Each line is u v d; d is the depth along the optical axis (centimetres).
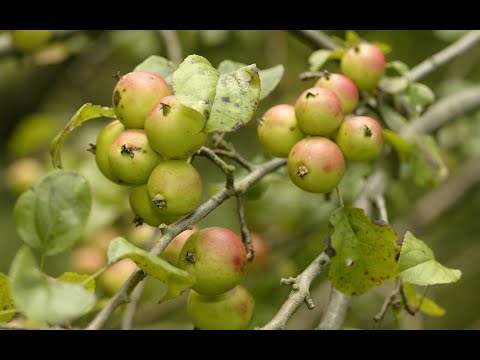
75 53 98
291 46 108
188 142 58
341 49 71
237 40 101
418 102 75
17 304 53
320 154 62
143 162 59
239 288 65
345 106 66
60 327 59
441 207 97
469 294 124
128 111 60
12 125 171
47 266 108
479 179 98
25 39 91
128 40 99
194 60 58
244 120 57
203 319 64
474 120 97
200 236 60
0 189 136
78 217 57
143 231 86
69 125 60
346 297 67
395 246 63
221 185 71
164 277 56
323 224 91
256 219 92
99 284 78
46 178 57
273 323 58
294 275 89
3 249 138
